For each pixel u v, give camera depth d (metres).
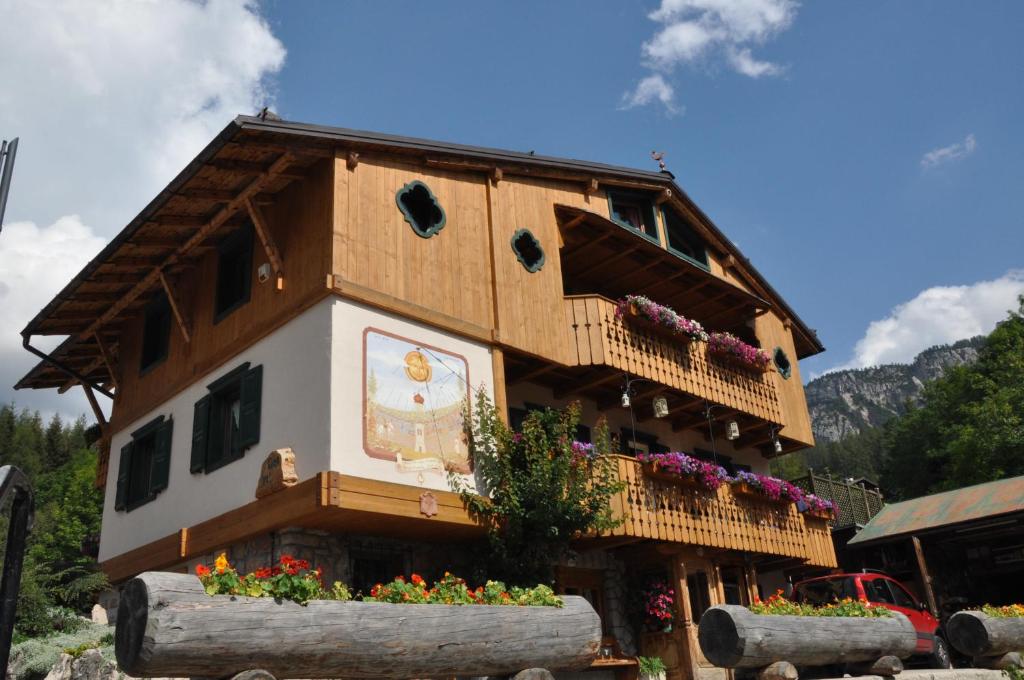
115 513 15.04
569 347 14.45
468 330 12.63
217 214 12.70
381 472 10.63
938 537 21.59
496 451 12.20
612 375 14.91
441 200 13.12
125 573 13.88
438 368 11.98
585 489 12.29
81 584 16.59
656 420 18.34
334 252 11.12
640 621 14.66
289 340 11.48
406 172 12.70
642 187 17.62
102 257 13.09
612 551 14.88
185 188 11.85
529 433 12.27
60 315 15.30
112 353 16.92
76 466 52.00
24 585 14.53
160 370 14.77
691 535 14.35
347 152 11.85
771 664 8.48
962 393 42.16
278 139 11.08
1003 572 22.50
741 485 15.90
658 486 14.13
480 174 14.12
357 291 11.18
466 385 12.33
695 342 17.00
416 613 6.66
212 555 12.09
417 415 11.40
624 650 14.30
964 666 16.38
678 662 13.94
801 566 18.25
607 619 14.45
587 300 14.86
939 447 43.31
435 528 11.37
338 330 10.85
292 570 6.14
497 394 12.76
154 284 14.88
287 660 5.75
